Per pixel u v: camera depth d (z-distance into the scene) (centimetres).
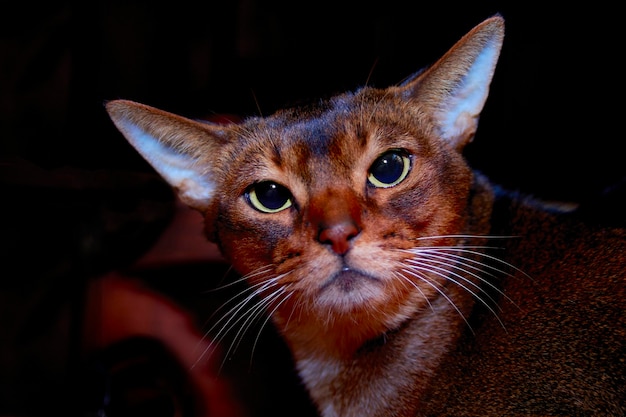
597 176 42
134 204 39
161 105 44
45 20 42
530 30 42
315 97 35
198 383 37
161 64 44
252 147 30
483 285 29
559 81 42
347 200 27
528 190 42
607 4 40
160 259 39
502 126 43
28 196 38
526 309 28
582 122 42
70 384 38
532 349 27
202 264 39
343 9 44
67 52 43
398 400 29
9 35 42
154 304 38
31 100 42
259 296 31
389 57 43
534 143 43
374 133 28
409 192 28
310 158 28
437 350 29
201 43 45
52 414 39
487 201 31
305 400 38
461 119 30
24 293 42
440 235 28
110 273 39
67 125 42
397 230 27
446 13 42
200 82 45
